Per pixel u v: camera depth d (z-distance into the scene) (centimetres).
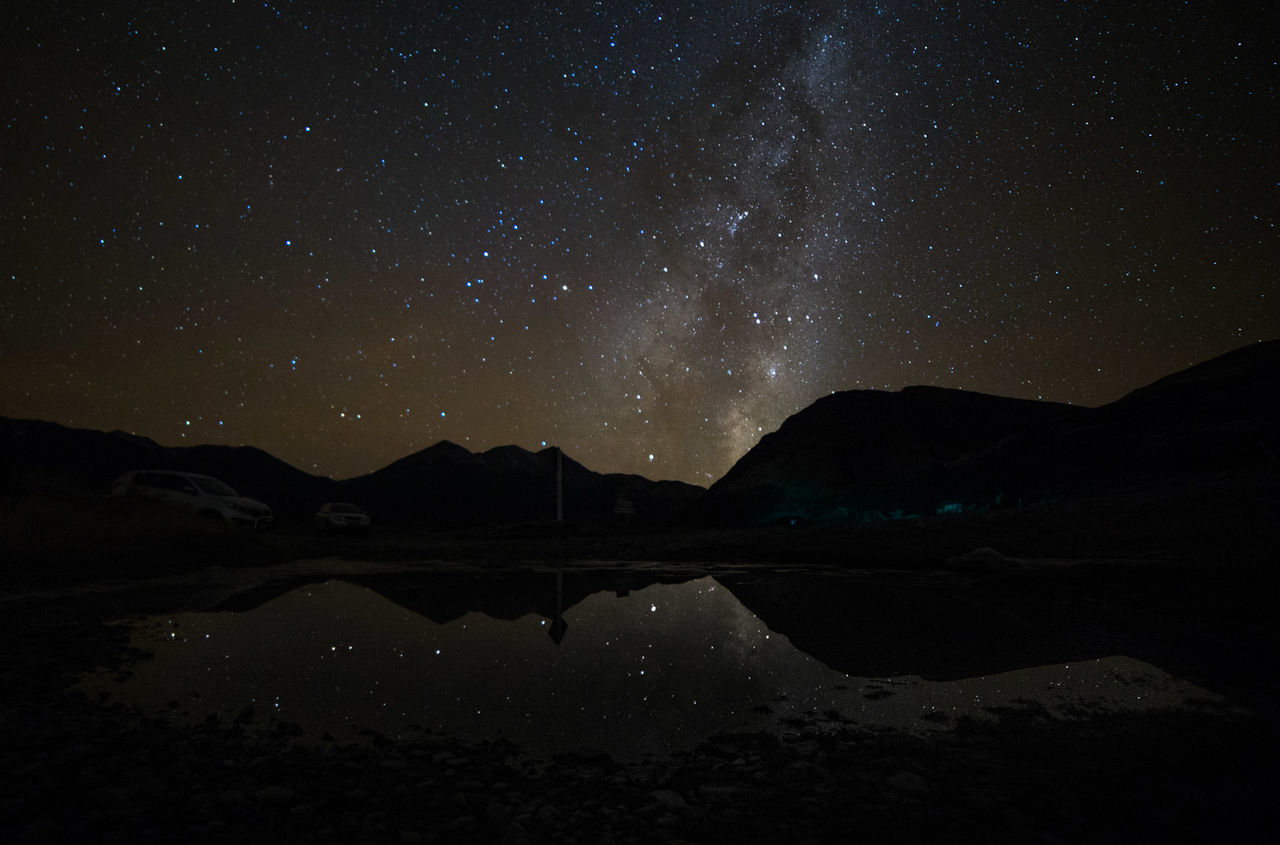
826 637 535
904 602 690
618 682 410
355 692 385
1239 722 308
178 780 248
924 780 249
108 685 389
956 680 404
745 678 419
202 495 1633
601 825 217
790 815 222
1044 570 755
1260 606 532
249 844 202
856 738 304
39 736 288
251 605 702
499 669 443
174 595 767
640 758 285
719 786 248
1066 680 392
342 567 1132
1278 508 856
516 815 224
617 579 959
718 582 905
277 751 285
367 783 252
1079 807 223
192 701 362
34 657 436
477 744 299
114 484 1684
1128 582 660
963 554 984
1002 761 268
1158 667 412
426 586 883
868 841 202
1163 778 246
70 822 211
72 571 893
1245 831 204
